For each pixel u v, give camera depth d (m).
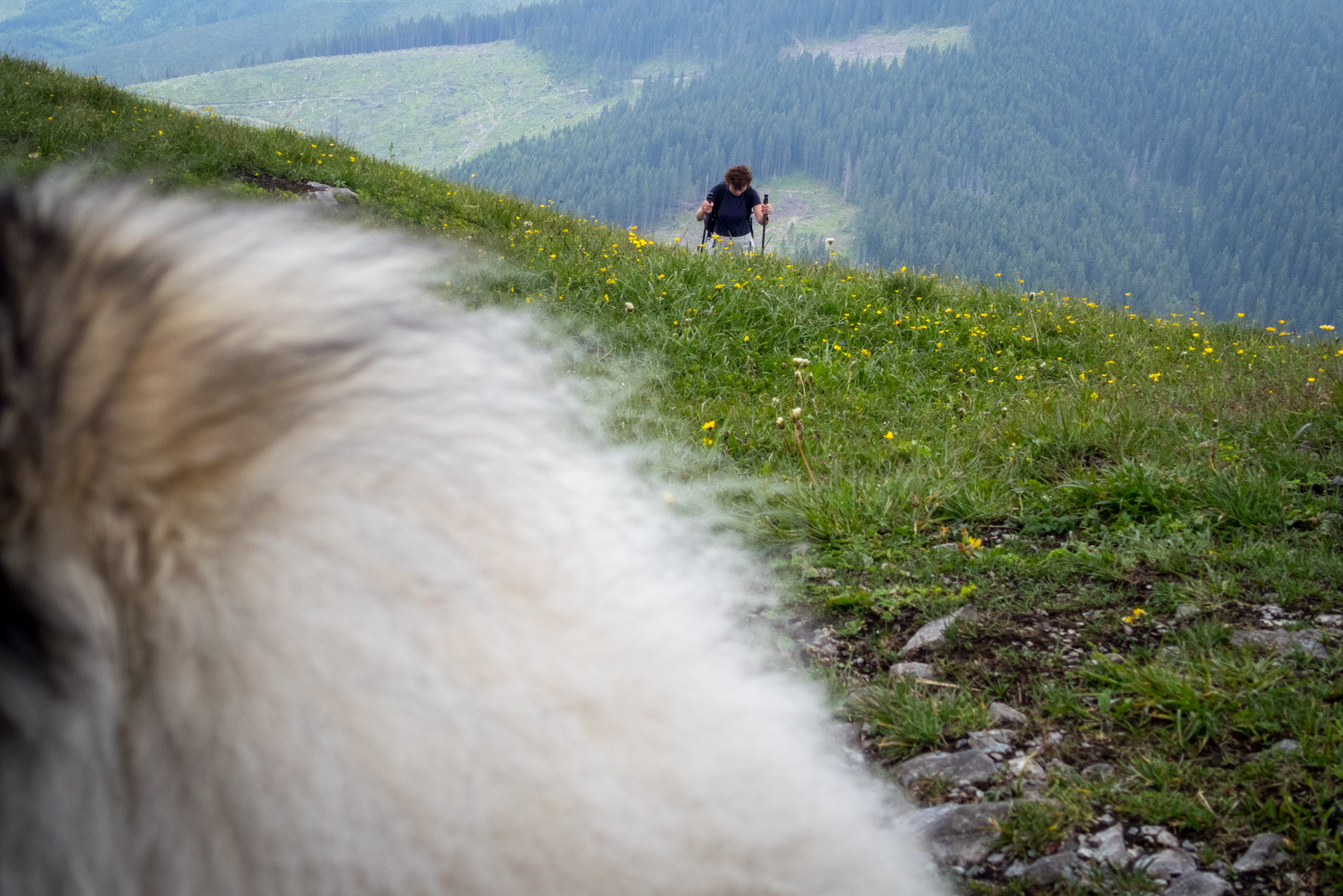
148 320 0.38
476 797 0.40
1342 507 3.53
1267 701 2.42
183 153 10.14
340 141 13.89
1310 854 1.98
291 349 0.40
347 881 0.38
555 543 0.48
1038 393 5.88
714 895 0.46
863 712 2.59
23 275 0.37
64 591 0.34
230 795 0.37
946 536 3.69
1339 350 6.78
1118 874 1.98
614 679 0.46
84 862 0.34
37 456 0.35
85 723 0.34
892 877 0.57
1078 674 2.70
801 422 4.59
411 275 0.51
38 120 10.01
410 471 0.43
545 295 7.10
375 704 0.39
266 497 0.39
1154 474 3.84
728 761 0.49
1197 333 7.96
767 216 10.96
